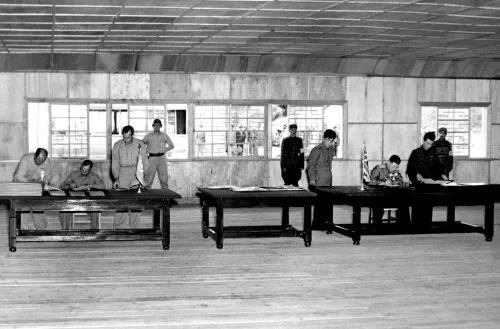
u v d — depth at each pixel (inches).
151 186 556.7
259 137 603.5
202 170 590.9
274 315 238.8
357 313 242.2
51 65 553.6
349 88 614.5
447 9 373.1
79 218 494.6
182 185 588.4
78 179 402.0
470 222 501.4
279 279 296.7
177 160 585.3
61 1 349.4
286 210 414.3
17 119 561.3
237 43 505.7
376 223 398.9
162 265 324.8
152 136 548.4
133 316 236.1
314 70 595.8
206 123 593.0
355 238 389.7
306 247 379.2
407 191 395.9
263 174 601.0
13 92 559.5
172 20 408.5
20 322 228.1
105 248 370.6
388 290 277.3
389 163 427.5
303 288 279.9
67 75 565.9
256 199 373.7
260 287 281.3
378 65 603.8
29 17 393.7
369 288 280.7
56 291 271.3
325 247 379.9
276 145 605.0
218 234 370.9
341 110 615.5
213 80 589.9
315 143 611.8
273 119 603.2
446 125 635.5
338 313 241.9
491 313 243.6
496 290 279.1
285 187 408.5
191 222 478.0
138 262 331.9
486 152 642.2
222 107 595.5
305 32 455.8
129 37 472.7
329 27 435.5
